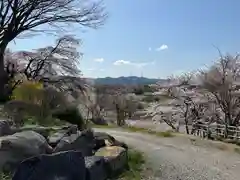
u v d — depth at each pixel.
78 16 26.81
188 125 33.09
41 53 33.12
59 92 19.33
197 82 30.95
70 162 7.84
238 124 26.73
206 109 31.97
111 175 10.46
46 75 32.03
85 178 8.48
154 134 24.02
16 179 6.74
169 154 15.89
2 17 25.02
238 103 27.19
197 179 11.22
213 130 23.30
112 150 11.80
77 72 33.97
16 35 25.92
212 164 13.82
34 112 15.16
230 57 28.70
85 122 22.14
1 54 25.47
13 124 12.06
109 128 30.47
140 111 52.19
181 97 34.97
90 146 11.62
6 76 25.03
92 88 44.62
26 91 16.33
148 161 13.70
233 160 14.78
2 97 21.11
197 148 17.94
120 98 54.94
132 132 25.95
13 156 8.33
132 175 11.05
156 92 42.81
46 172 7.16
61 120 16.92
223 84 27.02
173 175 11.62
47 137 11.09
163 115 36.50
